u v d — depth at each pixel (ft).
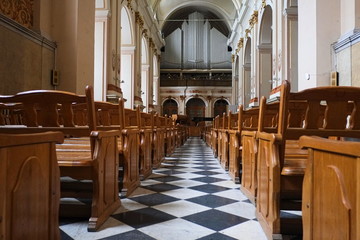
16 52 15.11
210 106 79.87
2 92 14.15
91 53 20.52
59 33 18.79
